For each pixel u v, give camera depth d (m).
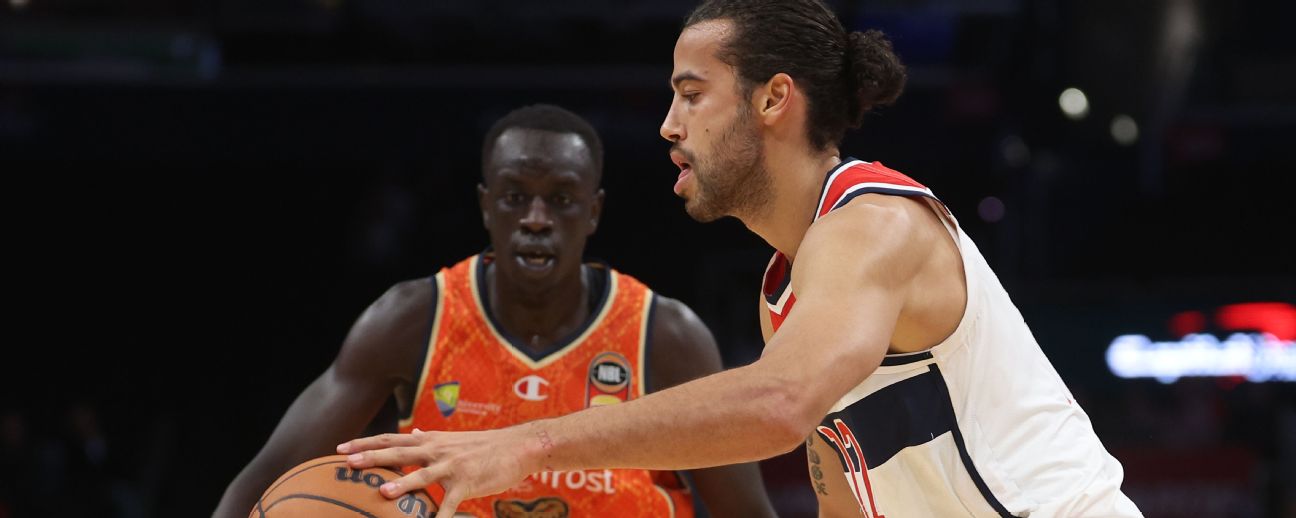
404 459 2.91
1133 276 14.62
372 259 15.58
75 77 13.80
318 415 4.43
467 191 15.80
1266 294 13.34
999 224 15.26
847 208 3.13
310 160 14.58
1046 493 3.24
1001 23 13.18
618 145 14.20
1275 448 12.60
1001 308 3.32
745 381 2.77
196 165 16.25
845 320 2.87
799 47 3.32
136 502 13.23
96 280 16.05
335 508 3.02
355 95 14.23
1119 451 12.34
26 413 15.38
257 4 13.46
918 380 3.24
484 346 4.55
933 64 13.90
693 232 16.00
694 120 3.36
